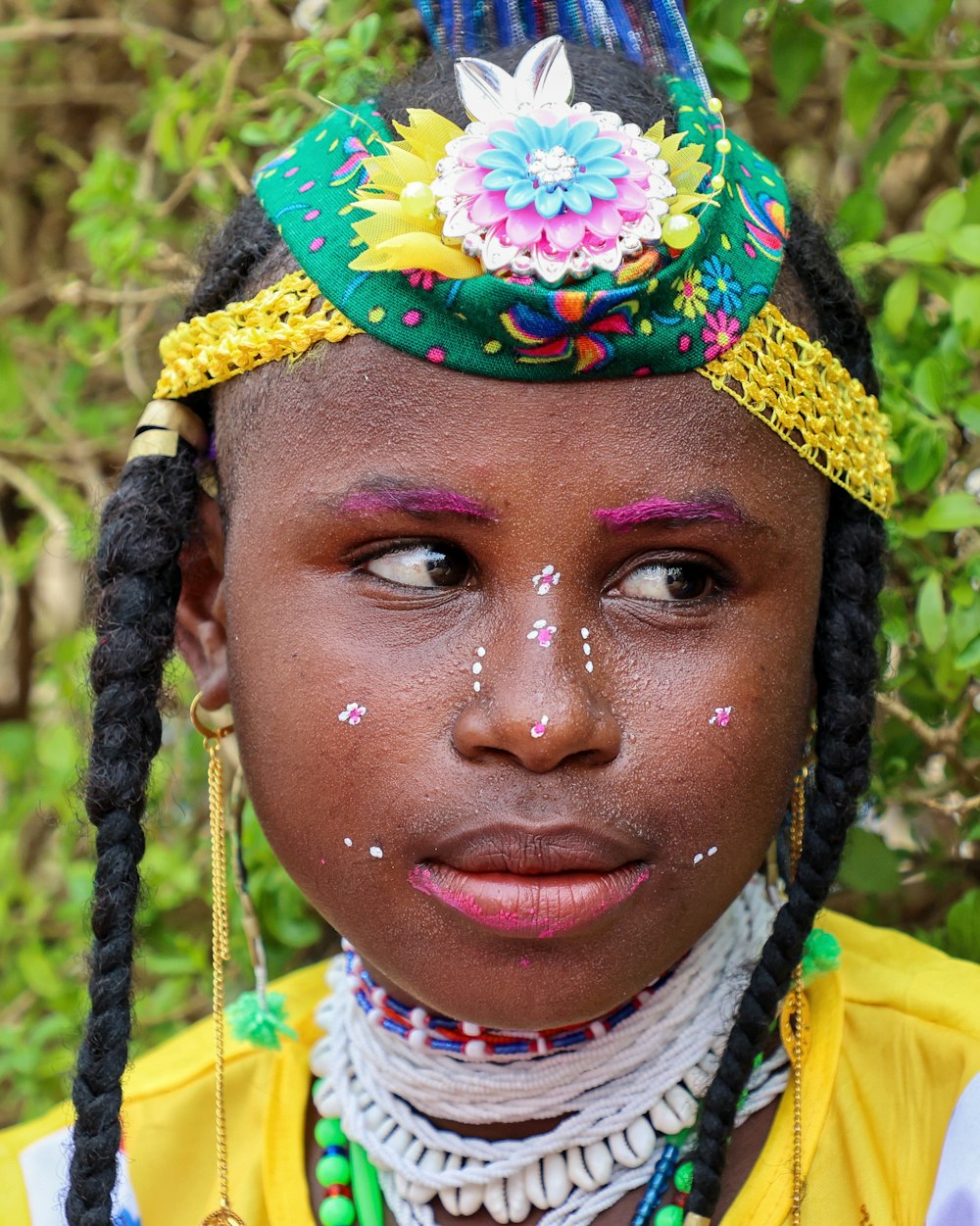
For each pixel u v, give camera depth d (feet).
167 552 3.97
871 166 4.98
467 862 3.43
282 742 3.62
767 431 3.58
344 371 3.51
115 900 3.90
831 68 5.64
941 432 4.62
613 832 3.42
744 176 3.85
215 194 5.88
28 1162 4.40
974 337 4.56
